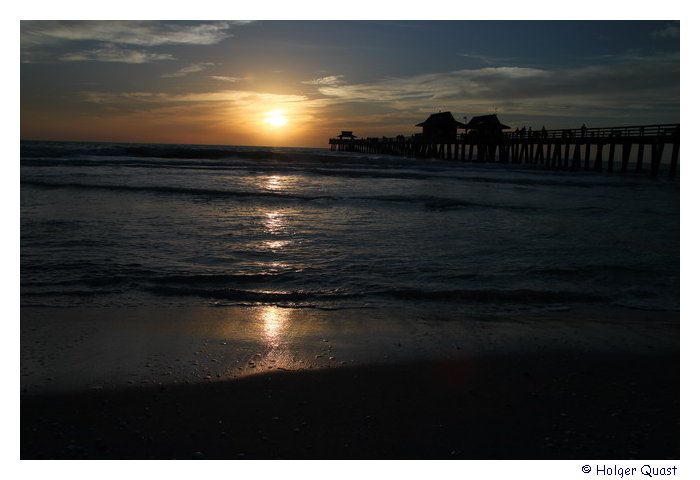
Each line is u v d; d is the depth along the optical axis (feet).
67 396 11.78
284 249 27.48
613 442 10.46
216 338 15.48
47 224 32.12
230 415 11.19
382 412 11.46
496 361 14.23
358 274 22.91
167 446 10.07
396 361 14.12
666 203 53.47
